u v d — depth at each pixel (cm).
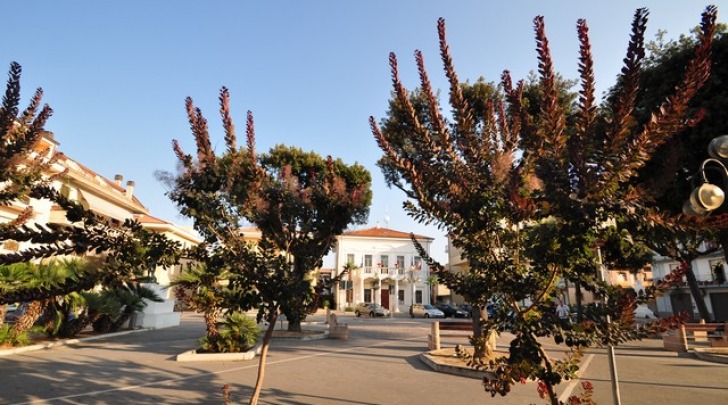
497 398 741
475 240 410
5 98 593
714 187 488
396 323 3000
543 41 325
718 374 999
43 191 414
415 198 423
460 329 1241
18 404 655
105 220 439
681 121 337
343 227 624
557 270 374
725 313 3656
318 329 2161
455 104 402
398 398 737
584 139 325
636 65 304
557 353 1369
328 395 753
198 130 541
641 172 950
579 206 324
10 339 1173
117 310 1581
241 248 520
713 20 295
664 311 4269
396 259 5212
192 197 518
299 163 2086
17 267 1102
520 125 382
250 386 810
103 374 895
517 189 380
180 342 1455
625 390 827
